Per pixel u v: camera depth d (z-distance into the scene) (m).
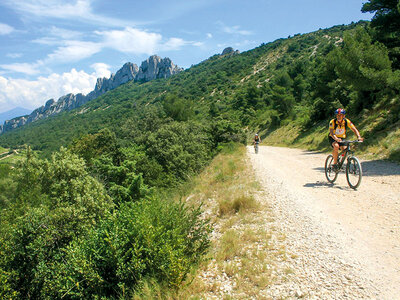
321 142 22.45
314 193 6.41
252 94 85.81
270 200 6.17
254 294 2.86
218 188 8.77
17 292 4.07
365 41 17.16
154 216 4.21
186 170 20.30
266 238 4.19
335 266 3.13
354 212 4.83
